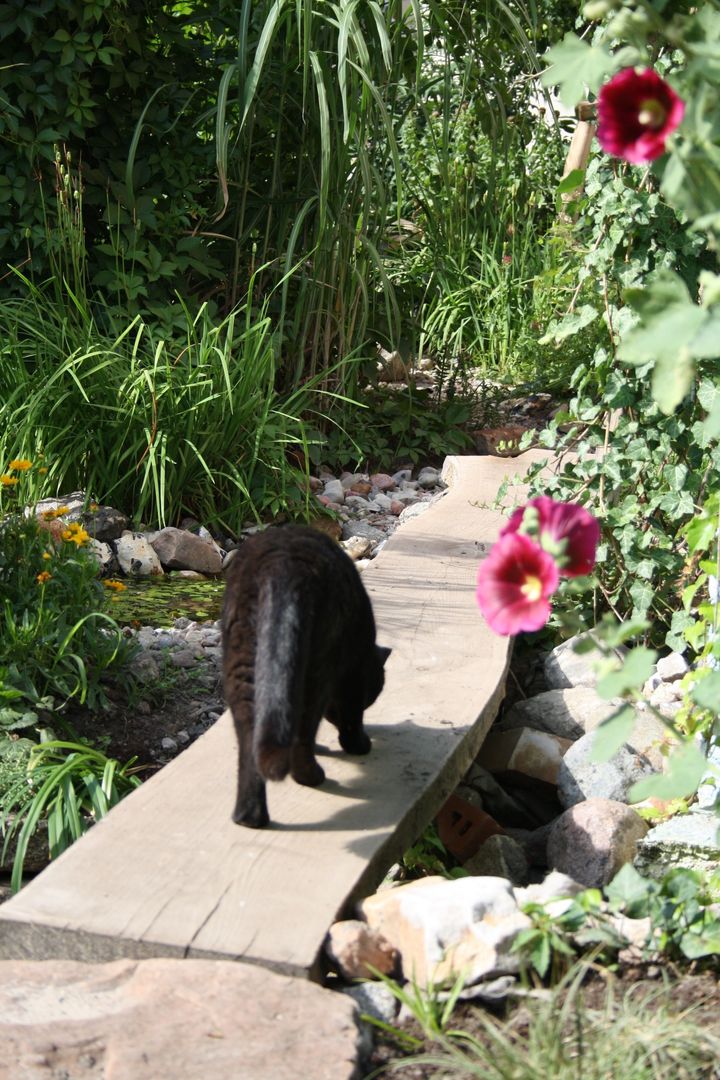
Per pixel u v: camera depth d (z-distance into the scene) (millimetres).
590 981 2740
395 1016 2674
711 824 3652
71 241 6727
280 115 7238
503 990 2668
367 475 7754
